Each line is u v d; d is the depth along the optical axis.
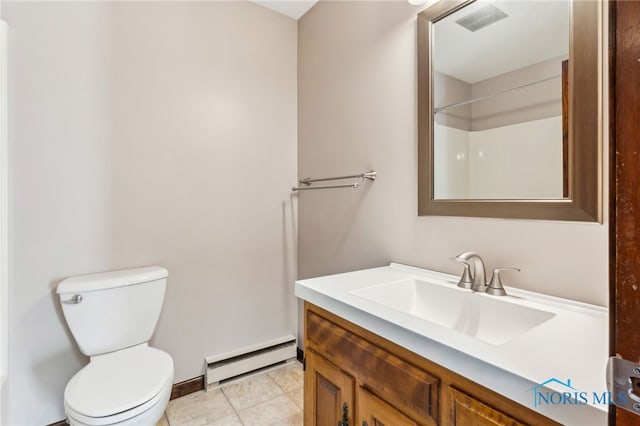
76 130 1.54
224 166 1.99
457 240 1.29
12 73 1.39
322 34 2.04
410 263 1.48
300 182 2.26
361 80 1.74
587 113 0.93
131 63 1.68
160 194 1.77
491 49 1.18
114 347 1.48
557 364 0.62
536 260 1.05
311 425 1.17
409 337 0.79
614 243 0.38
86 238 1.57
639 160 0.35
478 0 1.21
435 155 1.36
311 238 2.16
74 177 1.54
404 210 1.51
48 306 1.48
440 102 1.34
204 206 1.92
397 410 0.83
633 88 0.35
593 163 0.92
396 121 1.54
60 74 1.50
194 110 1.88
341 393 1.02
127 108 1.67
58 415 1.51
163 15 1.78
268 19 2.16
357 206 1.78
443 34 1.33
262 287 2.16
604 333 0.77
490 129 1.18
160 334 1.78
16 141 1.40
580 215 0.94
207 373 1.89
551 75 1.02
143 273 1.59
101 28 1.60
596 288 0.92
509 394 0.60
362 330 0.96
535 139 1.06
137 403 1.12
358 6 1.76
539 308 0.94
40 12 1.46
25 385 1.44
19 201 1.41
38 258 1.46
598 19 0.91
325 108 2.02
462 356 0.68
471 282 1.15
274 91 2.20
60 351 1.51
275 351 2.15
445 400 0.72
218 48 1.96
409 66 1.47
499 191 1.15
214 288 1.97
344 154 1.86
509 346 0.70
